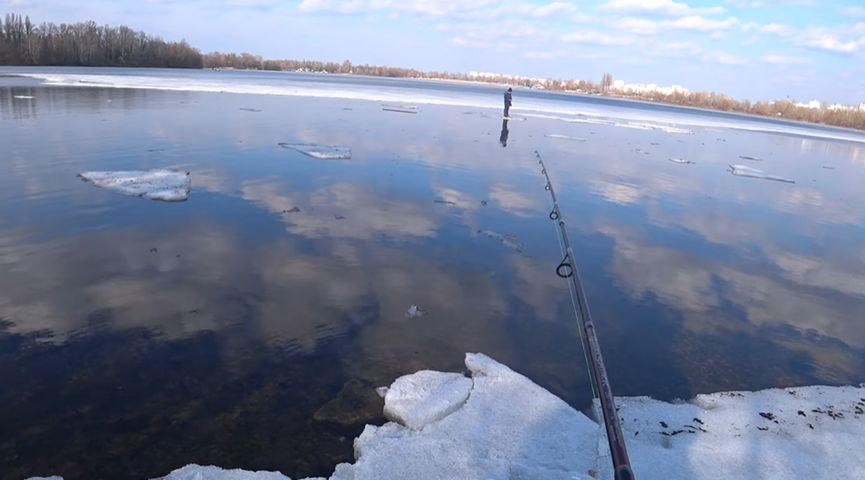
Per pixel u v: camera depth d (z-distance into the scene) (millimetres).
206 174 9867
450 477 3029
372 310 5301
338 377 4160
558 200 10273
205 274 5793
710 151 20422
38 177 8898
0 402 3631
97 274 5605
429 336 4910
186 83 30500
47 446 3266
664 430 3762
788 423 3941
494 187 10742
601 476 3135
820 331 5902
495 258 6973
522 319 5418
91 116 15688
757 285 7090
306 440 3455
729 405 4180
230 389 3920
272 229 7293
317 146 13109
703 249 8344
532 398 3914
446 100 32531
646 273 7082
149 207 7832
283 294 5477
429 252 6969
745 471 3336
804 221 10828
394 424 3604
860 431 3877
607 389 2486
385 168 11539
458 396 3859
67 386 3844
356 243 7039
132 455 3236
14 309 4816
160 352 4328
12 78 27219
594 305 5957
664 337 5398
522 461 3256
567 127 23547
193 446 3338
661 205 10844
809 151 24172
